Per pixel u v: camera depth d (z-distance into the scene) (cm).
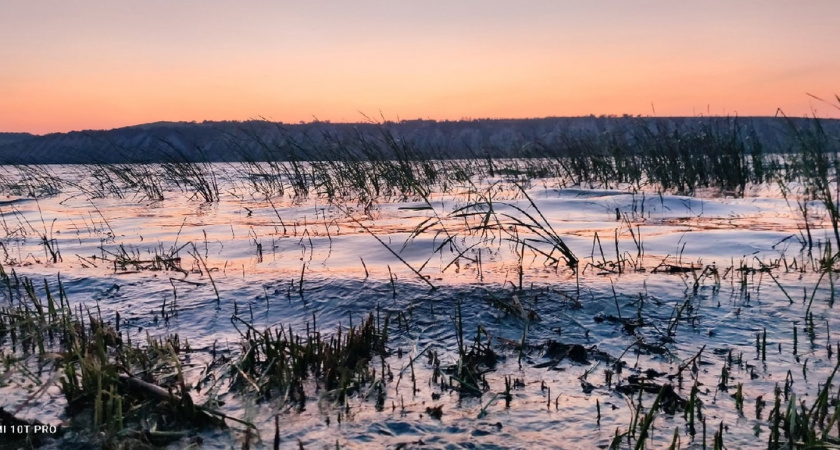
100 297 362
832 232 495
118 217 756
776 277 366
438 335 290
